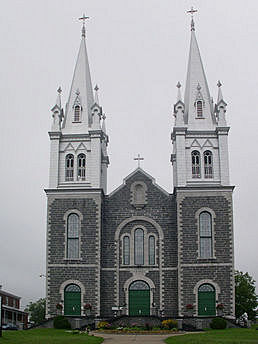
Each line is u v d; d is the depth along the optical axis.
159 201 62.81
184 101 68.06
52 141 64.06
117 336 47.09
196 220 59.72
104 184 70.75
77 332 48.75
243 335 44.66
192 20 69.94
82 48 69.38
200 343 37.97
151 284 60.34
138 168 63.88
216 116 64.19
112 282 60.72
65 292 59.41
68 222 61.19
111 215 62.78
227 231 59.44
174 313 59.34
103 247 61.78
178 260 58.91
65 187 62.53
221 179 61.50
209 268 58.47
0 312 41.56
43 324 56.38
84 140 64.19
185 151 62.56
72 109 65.81
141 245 61.91
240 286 83.44
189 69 66.94
